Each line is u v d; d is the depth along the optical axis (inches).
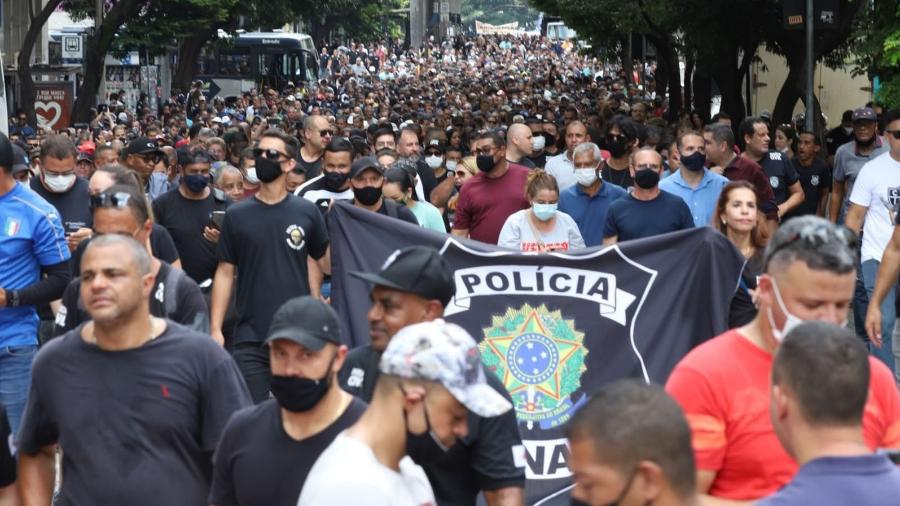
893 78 570.6
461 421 159.2
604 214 416.2
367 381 211.3
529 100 1583.4
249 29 2222.0
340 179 382.0
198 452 209.2
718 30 947.3
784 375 147.2
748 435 174.9
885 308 375.6
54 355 208.8
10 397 303.4
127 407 205.0
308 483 155.8
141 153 434.9
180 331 211.0
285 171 315.3
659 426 130.9
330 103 2244.1
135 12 1633.9
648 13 1078.4
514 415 197.9
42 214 304.5
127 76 2048.5
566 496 259.9
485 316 268.2
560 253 268.1
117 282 202.4
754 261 264.5
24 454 216.5
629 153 481.4
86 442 205.0
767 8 907.4
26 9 1856.5
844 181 495.8
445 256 271.6
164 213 380.2
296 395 177.3
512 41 5403.5
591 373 265.3
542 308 267.4
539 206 370.0
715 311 262.7
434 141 551.2
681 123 692.1
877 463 142.6
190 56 2124.8
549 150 664.4
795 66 889.5
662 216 374.3
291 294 315.3
